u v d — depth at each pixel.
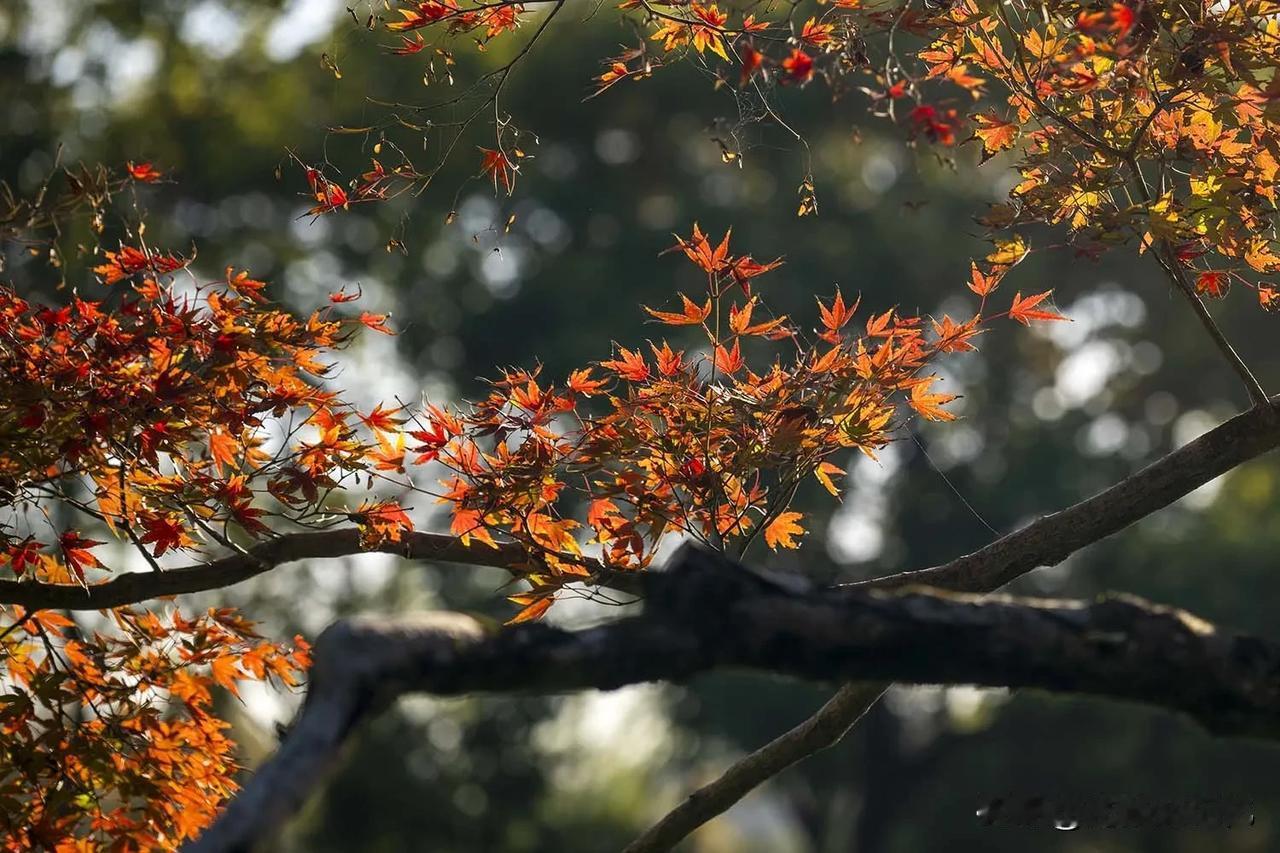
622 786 49.44
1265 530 38.47
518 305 38.50
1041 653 4.15
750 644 4.12
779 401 7.90
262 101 31.61
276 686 8.94
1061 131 7.84
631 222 39.91
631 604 8.00
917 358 7.95
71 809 8.55
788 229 40.19
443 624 4.07
